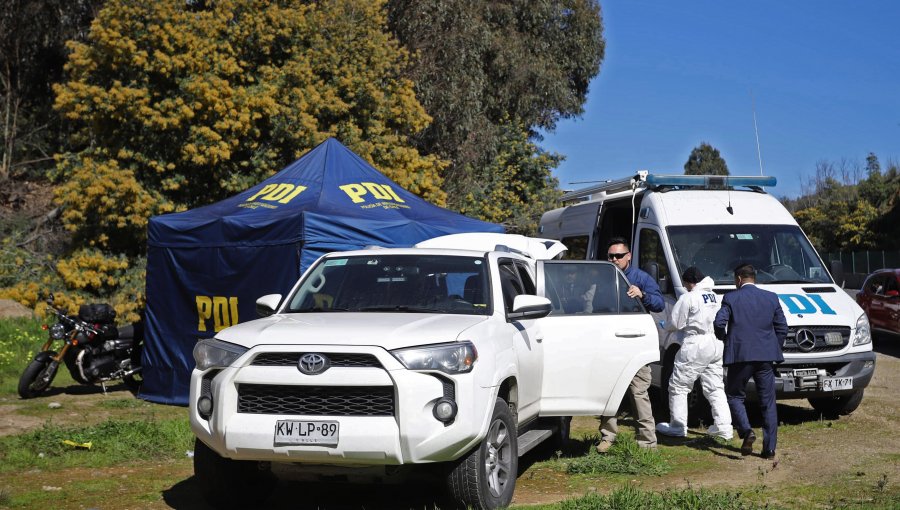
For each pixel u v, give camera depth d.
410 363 5.66
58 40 28.62
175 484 7.17
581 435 9.73
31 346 14.59
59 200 19.16
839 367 10.31
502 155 30.92
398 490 7.18
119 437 8.65
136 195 19.16
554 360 7.73
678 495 6.33
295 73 21.17
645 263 11.82
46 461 7.88
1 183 27.64
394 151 22.64
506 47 32.47
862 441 9.28
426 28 27.75
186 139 19.91
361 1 23.48
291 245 10.88
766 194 12.47
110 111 19.39
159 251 11.84
